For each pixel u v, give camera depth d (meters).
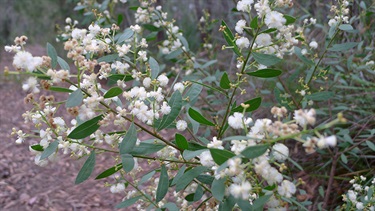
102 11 3.55
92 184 3.81
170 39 3.09
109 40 1.88
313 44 2.34
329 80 3.11
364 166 2.83
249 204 1.39
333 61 3.02
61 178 3.93
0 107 5.87
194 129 1.84
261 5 1.58
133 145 1.42
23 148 4.51
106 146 4.51
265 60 1.65
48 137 1.53
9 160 4.19
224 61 4.61
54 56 1.37
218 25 5.27
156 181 2.16
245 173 1.28
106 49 1.88
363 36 3.22
